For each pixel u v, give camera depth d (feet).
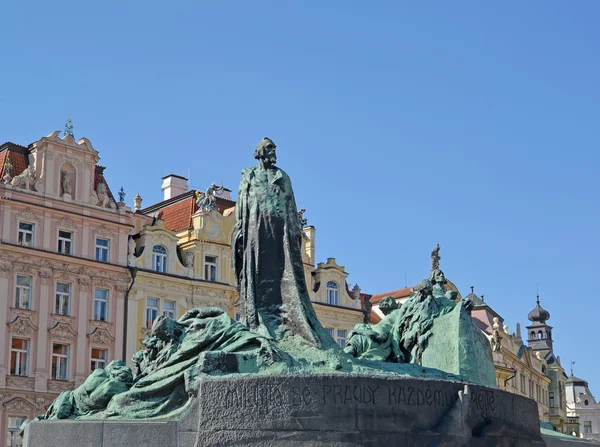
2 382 123.24
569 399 328.08
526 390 225.97
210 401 34.24
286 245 39.83
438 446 35.76
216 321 38.14
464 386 37.50
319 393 34.53
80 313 132.87
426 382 36.45
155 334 38.81
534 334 294.05
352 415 34.65
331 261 162.81
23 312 127.13
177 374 36.14
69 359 130.82
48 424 35.35
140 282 139.23
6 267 126.72
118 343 135.95
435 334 46.14
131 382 38.68
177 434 34.27
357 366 37.81
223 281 148.46
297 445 33.88
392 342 46.11
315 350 38.04
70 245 134.82
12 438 123.54
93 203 137.59
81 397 38.65
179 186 163.73
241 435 33.88
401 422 35.40
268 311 39.58
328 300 161.58
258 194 40.34
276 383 34.35
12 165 134.62
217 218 149.89
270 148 40.98
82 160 137.69
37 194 131.85
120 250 138.92
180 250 148.36
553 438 45.42
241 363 36.04
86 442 34.71
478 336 45.80
